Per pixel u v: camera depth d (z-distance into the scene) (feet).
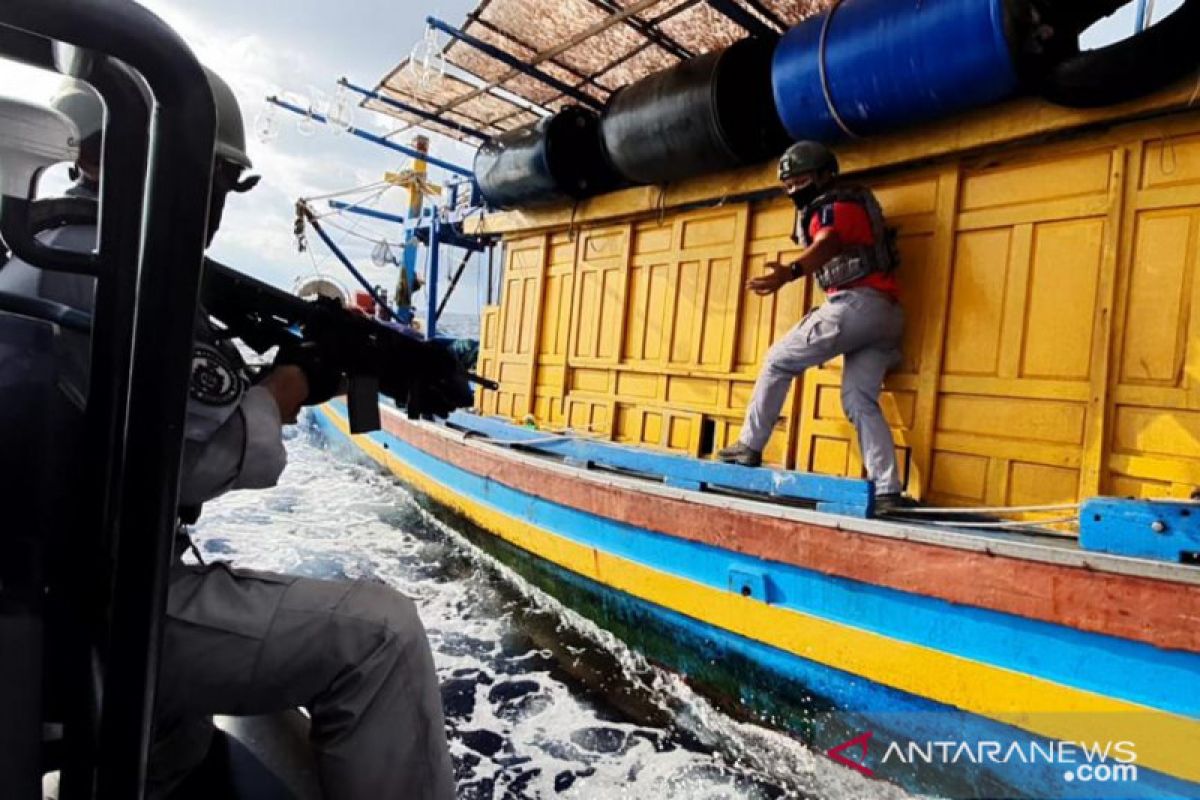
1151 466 9.31
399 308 34.58
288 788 4.40
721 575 11.74
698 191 15.40
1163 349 9.32
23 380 2.59
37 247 2.34
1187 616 7.10
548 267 20.31
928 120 11.23
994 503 10.89
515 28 16.75
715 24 15.38
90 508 2.62
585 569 14.66
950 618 8.95
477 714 11.93
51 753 2.99
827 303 11.37
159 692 3.42
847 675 10.03
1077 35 10.10
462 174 27.78
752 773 10.41
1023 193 10.77
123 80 2.30
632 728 11.60
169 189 2.06
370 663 3.61
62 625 2.67
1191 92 8.67
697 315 15.85
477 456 18.83
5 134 3.14
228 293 3.68
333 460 33.99
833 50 11.34
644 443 16.99
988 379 11.03
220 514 23.30
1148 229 9.52
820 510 10.66
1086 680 7.80
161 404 2.17
